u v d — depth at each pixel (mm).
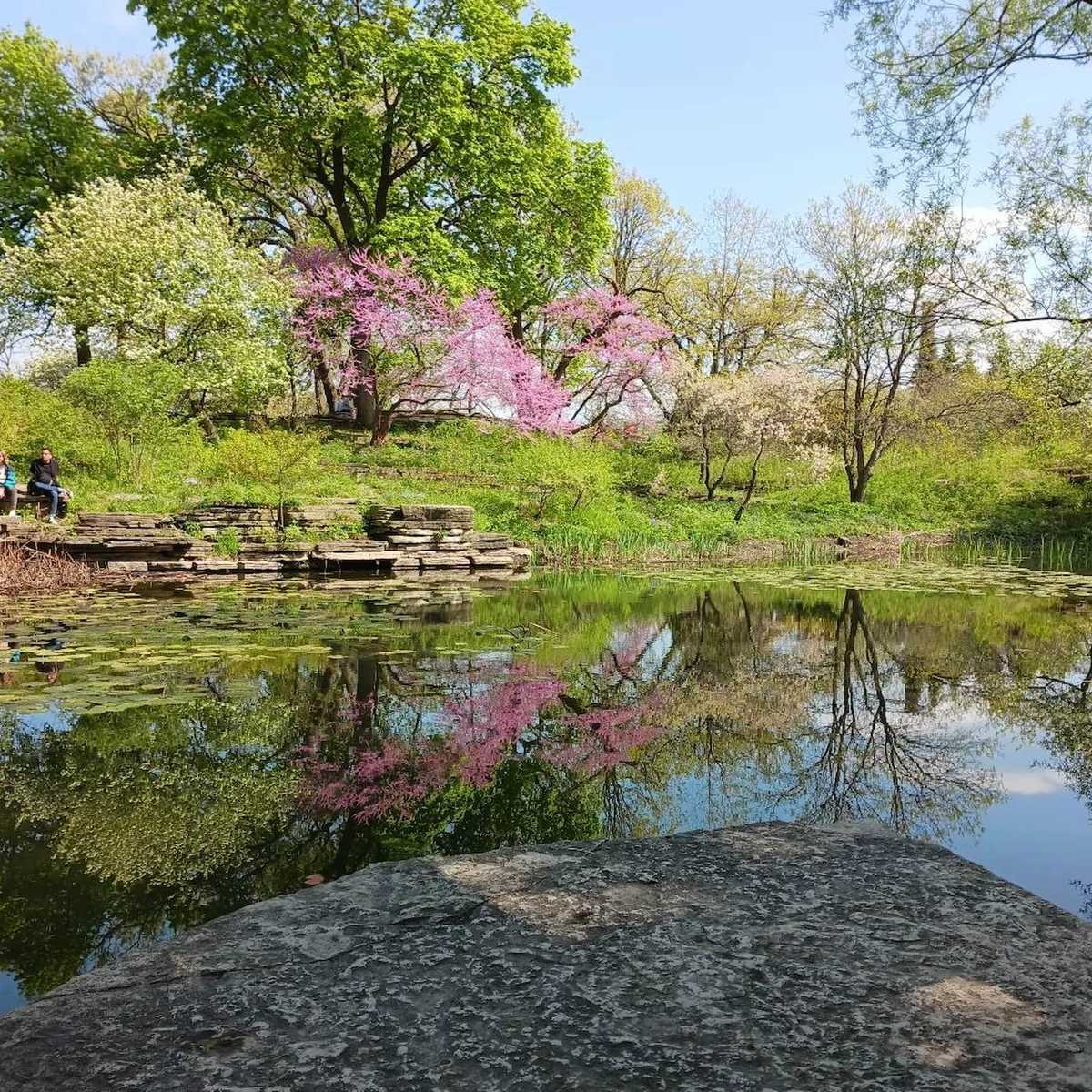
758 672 6906
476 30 22516
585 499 19031
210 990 1528
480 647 7590
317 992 1516
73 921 2615
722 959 1631
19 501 13727
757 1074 1238
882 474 28188
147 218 19500
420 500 17078
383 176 23828
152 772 4160
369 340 23266
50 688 5582
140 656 6754
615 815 3713
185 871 3018
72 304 18875
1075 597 12203
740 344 31250
